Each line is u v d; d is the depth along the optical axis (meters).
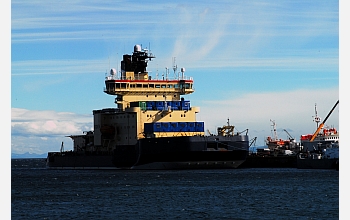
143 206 157.12
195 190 190.00
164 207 155.00
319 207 151.75
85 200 171.25
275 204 157.75
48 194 188.75
